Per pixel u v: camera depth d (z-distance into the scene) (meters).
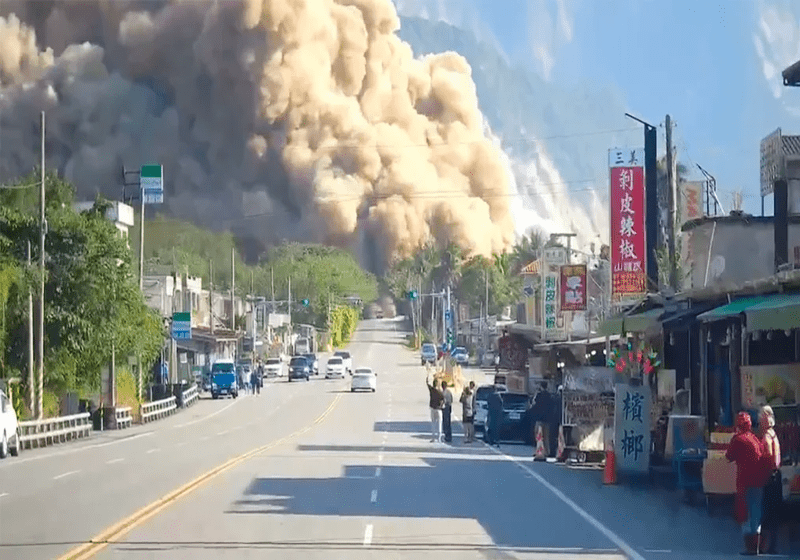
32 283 48.97
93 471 30.42
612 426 27.30
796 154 31.20
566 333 58.56
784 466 18.67
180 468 31.00
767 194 32.41
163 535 17.48
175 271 117.12
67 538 17.09
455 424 60.25
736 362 26.97
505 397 44.03
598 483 27.38
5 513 20.61
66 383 55.00
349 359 121.94
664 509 22.00
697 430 22.75
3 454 36.38
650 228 39.44
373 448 39.84
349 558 15.18
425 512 21.05
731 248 39.53
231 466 31.20
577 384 33.47
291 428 53.03
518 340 63.44
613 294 39.34
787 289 22.89
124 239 57.97
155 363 80.44
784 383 22.16
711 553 16.28
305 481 26.95
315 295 166.62
